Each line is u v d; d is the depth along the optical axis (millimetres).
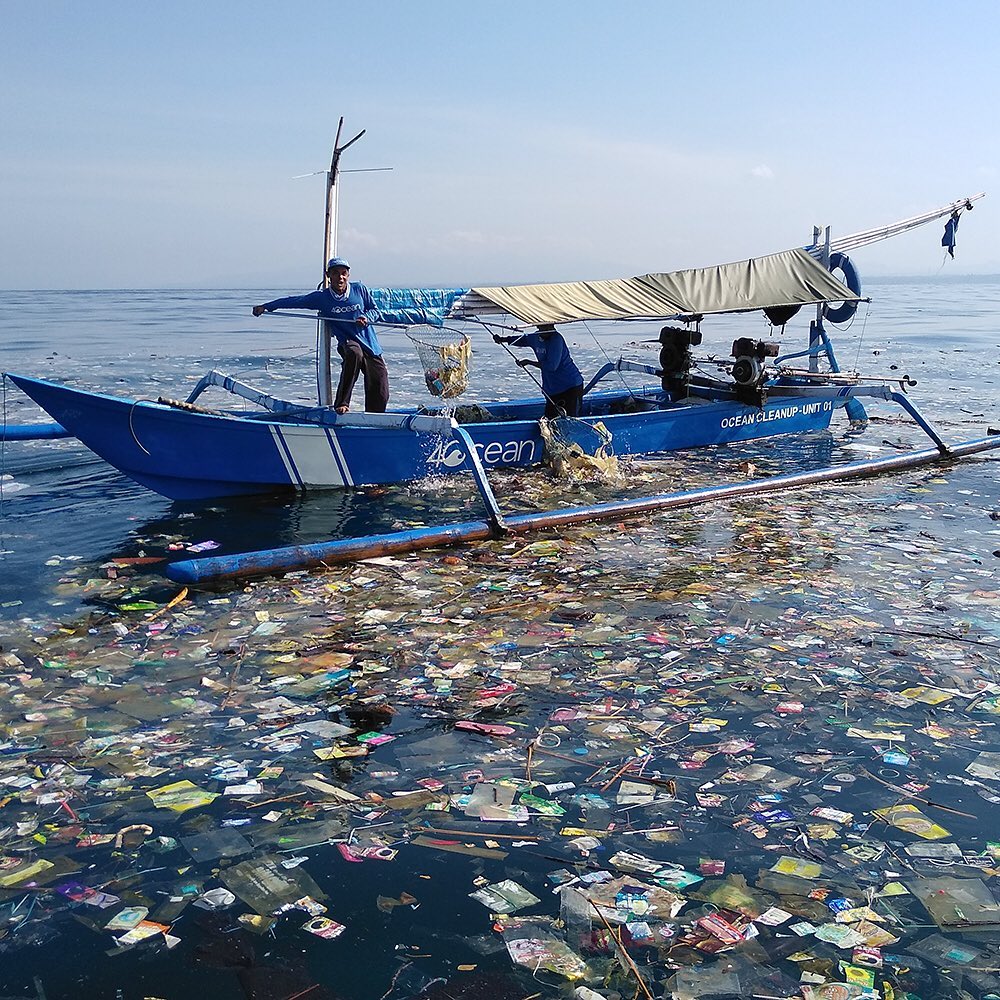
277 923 3551
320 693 5629
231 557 7902
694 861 3943
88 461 12484
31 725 5191
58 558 8383
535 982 3238
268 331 38125
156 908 3635
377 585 7703
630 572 8055
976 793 4496
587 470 11836
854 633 6562
